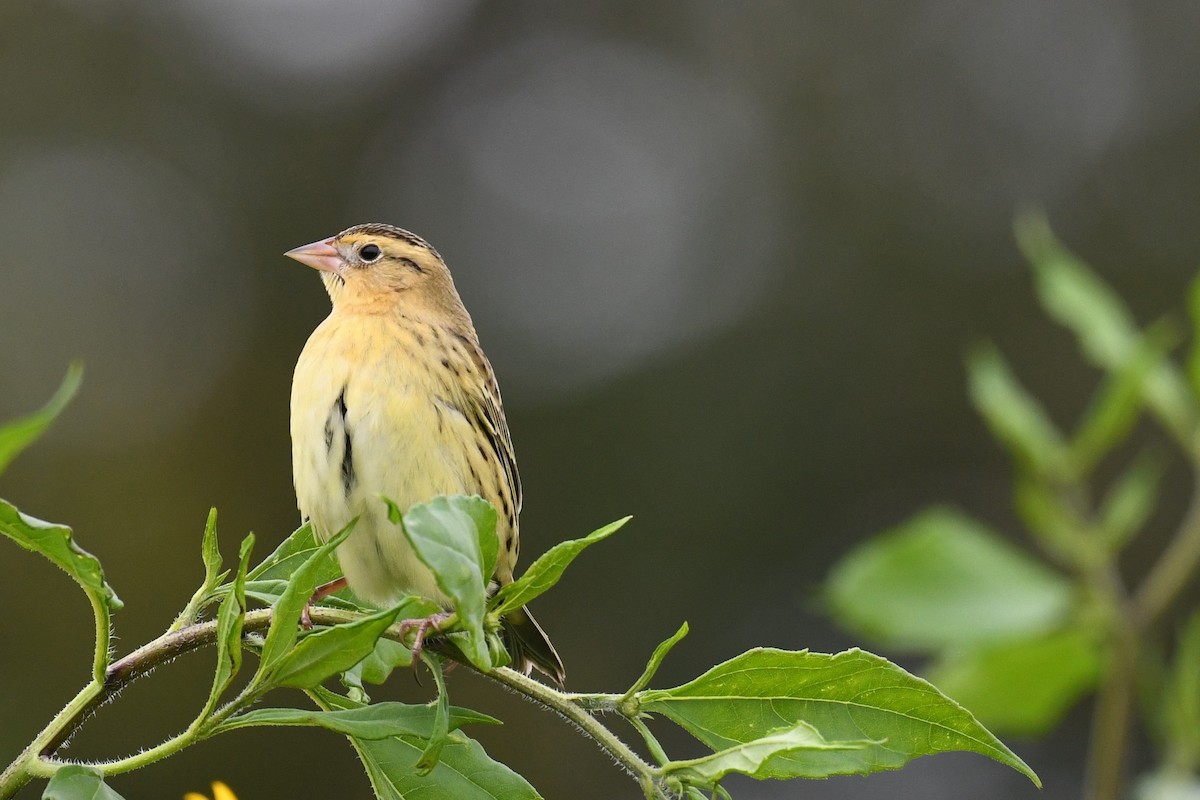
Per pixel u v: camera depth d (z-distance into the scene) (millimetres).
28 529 3340
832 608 6422
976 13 17766
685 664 14641
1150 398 6434
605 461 15547
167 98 17031
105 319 15875
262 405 15836
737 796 13414
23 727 13016
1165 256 16547
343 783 13125
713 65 18000
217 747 12953
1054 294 6695
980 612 6309
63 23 17125
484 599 3338
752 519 15406
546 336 16297
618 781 14086
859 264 16656
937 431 15828
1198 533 6371
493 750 13953
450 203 17031
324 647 3488
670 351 16156
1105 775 6273
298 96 17266
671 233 17031
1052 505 6453
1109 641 6316
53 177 16469
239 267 16406
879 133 17422
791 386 16016
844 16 17906
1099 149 17172
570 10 17969
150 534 14859
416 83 17516
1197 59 17406
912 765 13820
